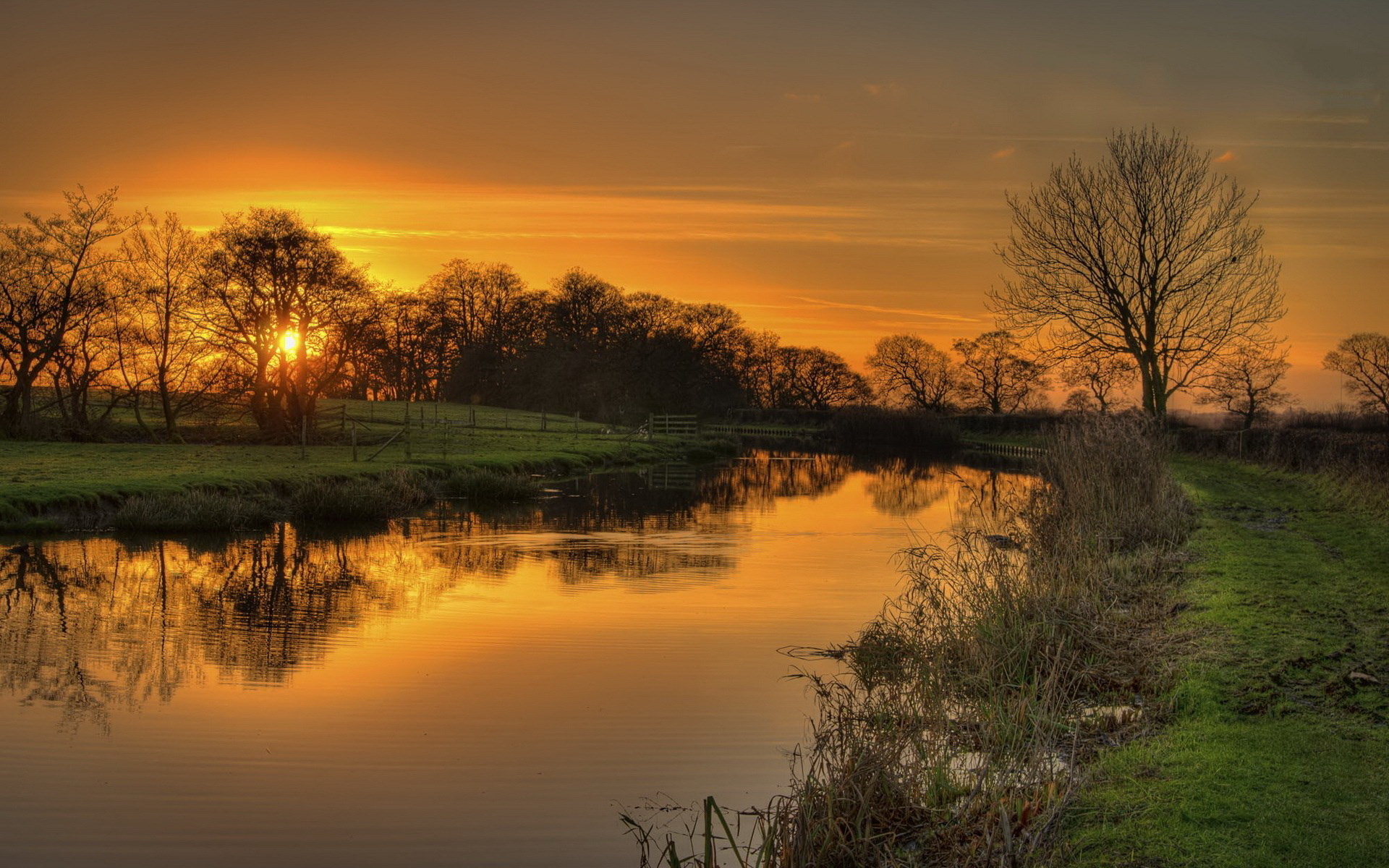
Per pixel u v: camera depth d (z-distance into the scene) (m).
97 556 20.02
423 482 31.45
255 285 43.78
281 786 8.49
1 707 10.60
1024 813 6.60
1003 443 77.19
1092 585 12.55
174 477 27.75
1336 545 16.44
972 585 11.85
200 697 11.02
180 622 14.69
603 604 16.19
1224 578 13.48
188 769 8.88
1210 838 6.04
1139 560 14.98
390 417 63.84
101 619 14.79
